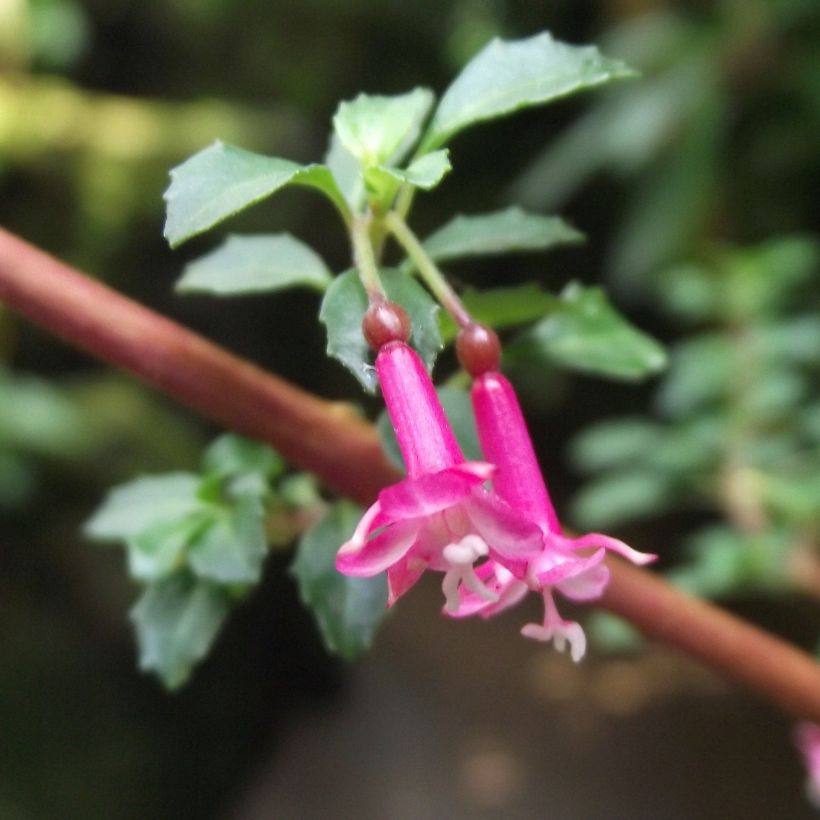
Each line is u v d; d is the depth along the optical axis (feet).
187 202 0.31
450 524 0.31
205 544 0.39
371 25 1.60
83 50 1.37
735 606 1.48
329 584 0.39
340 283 0.33
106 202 1.29
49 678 1.18
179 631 0.40
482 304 0.39
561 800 1.32
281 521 0.41
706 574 0.69
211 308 1.53
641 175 1.43
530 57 0.36
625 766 1.37
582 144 1.40
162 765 1.24
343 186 0.37
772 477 0.74
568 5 1.64
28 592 1.22
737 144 1.39
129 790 1.18
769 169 1.41
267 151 1.42
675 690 1.49
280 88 1.59
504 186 1.71
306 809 1.35
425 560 0.31
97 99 1.35
